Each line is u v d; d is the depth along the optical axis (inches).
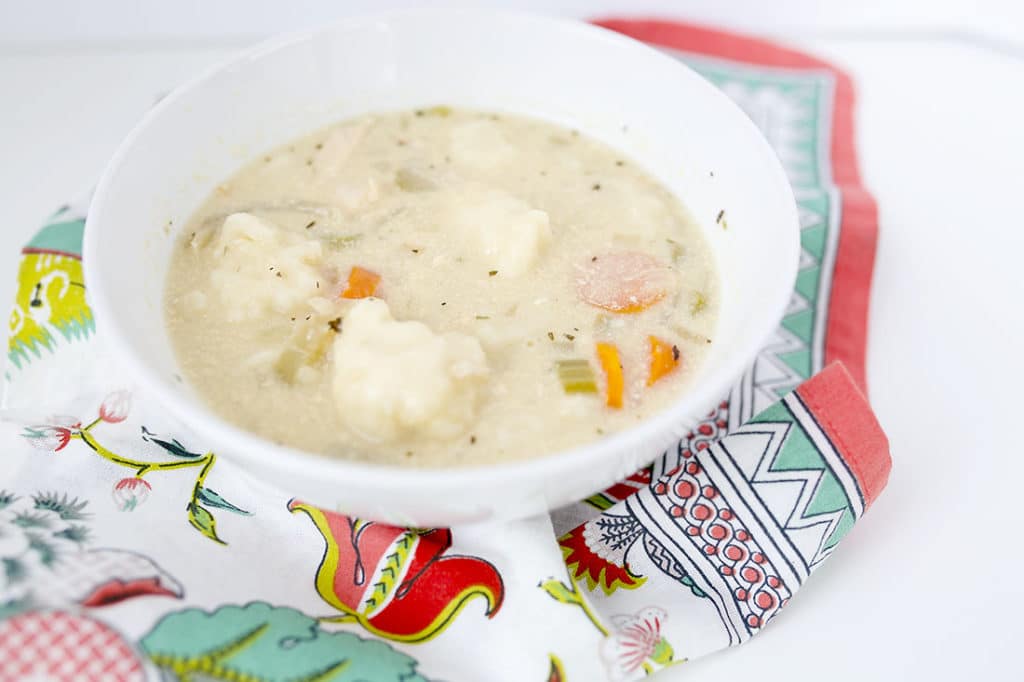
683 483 14.5
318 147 17.6
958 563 14.9
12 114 20.6
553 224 16.4
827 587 14.6
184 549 13.7
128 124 20.5
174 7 22.3
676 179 17.0
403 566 14.0
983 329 17.5
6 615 12.4
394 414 13.8
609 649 13.3
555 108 18.0
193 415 12.8
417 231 16.2
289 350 14.7
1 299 17.6
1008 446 16.0
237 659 12.6
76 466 14.6
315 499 13.2
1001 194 19.6
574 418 14.1
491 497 12.7
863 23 23.3
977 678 13.8
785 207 14.8
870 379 16.8
